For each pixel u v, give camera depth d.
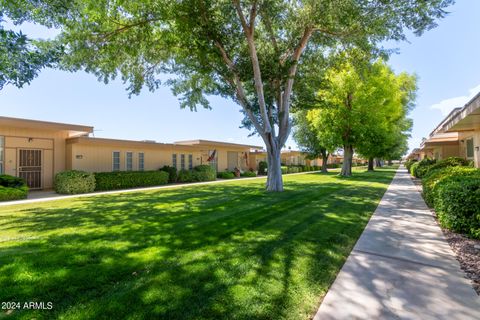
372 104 17.02
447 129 10.34
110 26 8.97
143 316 2.28
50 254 3.71
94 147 14.26
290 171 30.39
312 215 6.29
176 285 2.82
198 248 4.00
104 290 2.72
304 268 3.29
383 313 2.35
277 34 11.16
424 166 17.14
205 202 8.29
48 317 2.26
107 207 7.65
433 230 5.00
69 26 7.60
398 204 7.80
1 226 5.43
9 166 11.67
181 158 19.55
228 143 23.11
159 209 7.21
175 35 9.82
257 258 3.60
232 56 10.54
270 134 10.53
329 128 18.03
